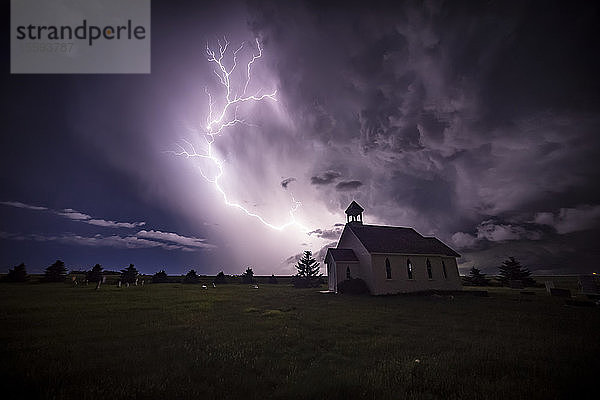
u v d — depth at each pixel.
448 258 37.31
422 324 14.48
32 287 39.31
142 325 13.65
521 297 29.17
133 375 6.95
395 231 40.28
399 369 7.32
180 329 12.78
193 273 62.72
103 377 6.77
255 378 6.80
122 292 32.66
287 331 12.44
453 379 6.62
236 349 9.45
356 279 33.34
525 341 10.55
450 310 19.72
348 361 8.23
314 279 53.72
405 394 5.77
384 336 11.60
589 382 6.41
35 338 11.00
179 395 5.72
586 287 31.45
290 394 5.74
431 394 5.81
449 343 10.28
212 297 28.67
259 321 15.01
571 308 20.88
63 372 7.08
